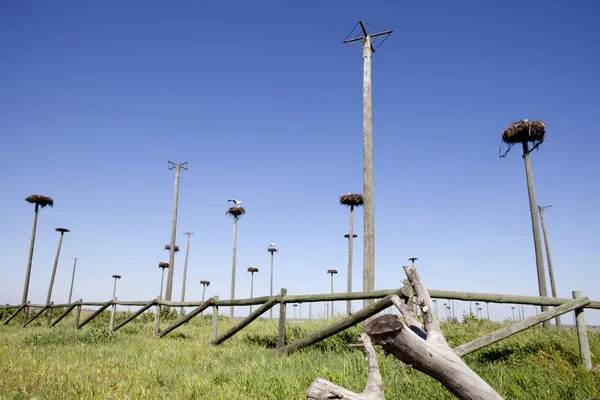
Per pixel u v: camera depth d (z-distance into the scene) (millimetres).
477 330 7699
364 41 10703
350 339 7730
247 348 8180
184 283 46000
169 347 9031
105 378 5715
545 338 6719
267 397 4773
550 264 27625
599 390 4402
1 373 5664
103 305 15297
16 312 21875
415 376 4816
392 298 2881
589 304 5820
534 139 14312
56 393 4816
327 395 2305
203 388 5105
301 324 10586
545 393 4332
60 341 9969
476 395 2291
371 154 9875
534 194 14203
